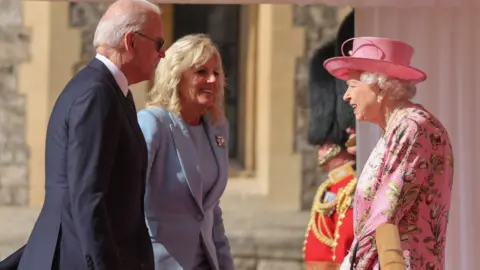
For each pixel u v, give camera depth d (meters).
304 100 27.89
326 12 27.83
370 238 11.40
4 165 27.88
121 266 10.61
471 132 14.72
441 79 14.72
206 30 29.36
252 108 29.05
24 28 27.92
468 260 14.62
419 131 11.34
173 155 12.99
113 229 10.91
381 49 12.23
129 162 11.12
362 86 11.90
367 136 14.62
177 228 12.88
